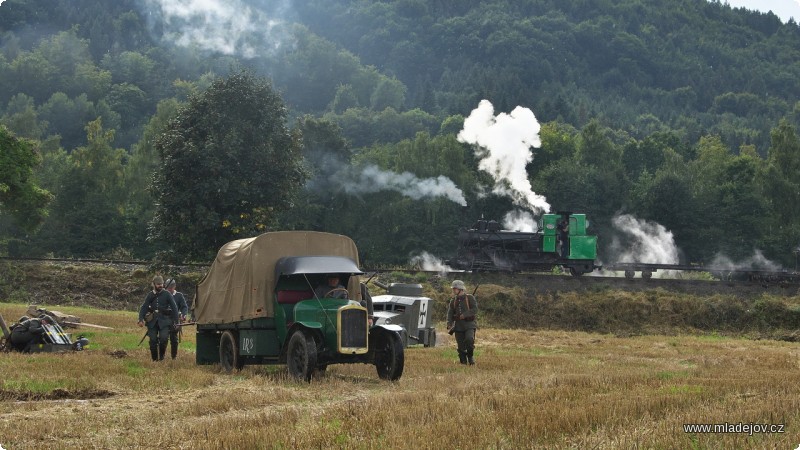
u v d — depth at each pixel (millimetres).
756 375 18312
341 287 18562
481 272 48750
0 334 23922
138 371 17531
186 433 10984
